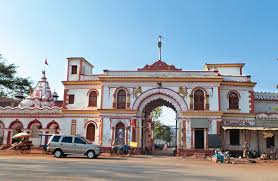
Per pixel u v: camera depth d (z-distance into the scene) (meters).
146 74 35.44
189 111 33.78
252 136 34.44
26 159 23.52
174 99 34.53
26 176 13.02
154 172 16.19
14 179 12.02
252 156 32.75
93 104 36.97
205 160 28.08
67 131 36.72
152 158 29.16
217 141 32.78
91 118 36.59
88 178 12.97
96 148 26.73
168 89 34.72
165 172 16.42
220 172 17.69
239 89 35.56
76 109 37.03
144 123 37.81
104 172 15.36
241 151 33.84
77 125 36.72
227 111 34.91
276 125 34.12
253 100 35.34
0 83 56.69
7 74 57.00
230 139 34.41
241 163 26.00
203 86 34.44
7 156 27.12
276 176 16.31
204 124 33.44
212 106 33.91
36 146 37.84
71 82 37.69
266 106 38.88
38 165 18.38
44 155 29.39
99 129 35.59
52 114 38.38
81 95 37.47
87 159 25.33
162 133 88.50
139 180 12.83
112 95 35.34
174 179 13.55
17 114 39.16
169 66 35.53
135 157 29.91
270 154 31.64
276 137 34.28
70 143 26.73
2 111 39.53
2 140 39.84
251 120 34.75
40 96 45.78
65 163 20.36
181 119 33.97
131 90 35.25
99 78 35.53
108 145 34.31
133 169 17.41
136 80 35.19
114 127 34.62
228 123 34.53
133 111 34.59
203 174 16.17
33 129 38.56
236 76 36.16
